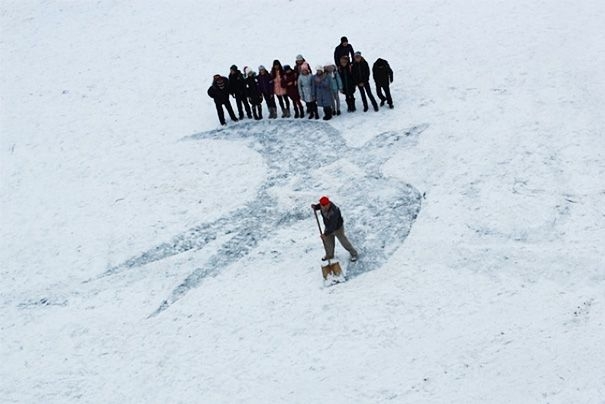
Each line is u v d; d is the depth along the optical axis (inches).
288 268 450.9
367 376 349.1
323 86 617.9
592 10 733.3
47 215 582.6
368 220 476.1
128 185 606.2
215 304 432.5
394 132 581.3
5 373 410.0
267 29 912.9
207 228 517.0
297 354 375.2
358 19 874.8
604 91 562.9
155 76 847.1
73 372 400.8
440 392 329.7
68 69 906.7
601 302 357.4
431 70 684.1
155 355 400.2
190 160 627.5
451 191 480.7
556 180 463.5
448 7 840.9
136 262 495.5
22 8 1113.4
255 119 676.1
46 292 482.0
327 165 559.5
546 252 400.8
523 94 586.9
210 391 364.2
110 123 744.3
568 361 328.8
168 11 1037.8
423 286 402.0
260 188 553.3
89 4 1107.9
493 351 345.1
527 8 778.8
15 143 731.4
